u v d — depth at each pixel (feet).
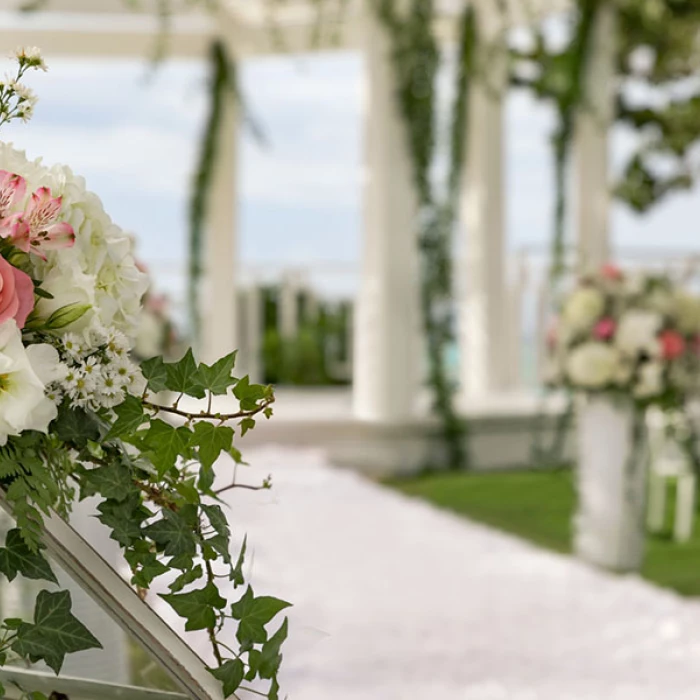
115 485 2.61
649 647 9.27
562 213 21.77
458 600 10.61
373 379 22.00
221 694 2.53
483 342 24.73
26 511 2.39
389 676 8.14
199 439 2.63
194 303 22.35
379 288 21.74
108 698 3.05
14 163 2.75
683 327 12.68
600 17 21.66
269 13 21.77
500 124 24.26
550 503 19.66
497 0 21.52
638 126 29.68
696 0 23.32
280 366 28.09
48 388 2.50
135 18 22.29
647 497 13.25
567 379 13.19
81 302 2.57
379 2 20.99
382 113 21.42
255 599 2.62
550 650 9.07
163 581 3.28
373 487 16.84
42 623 2.50
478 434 22.61
